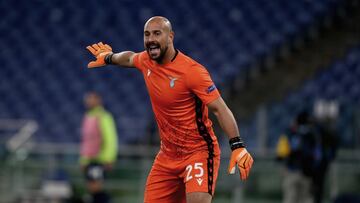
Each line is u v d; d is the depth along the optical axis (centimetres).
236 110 5753
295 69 6050
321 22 6412
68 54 6606
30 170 5056
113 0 7000
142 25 6775
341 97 5759
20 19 6950
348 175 4691
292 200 4369
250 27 6531
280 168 4722
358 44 6166
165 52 2078
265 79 6003
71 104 6194
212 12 6731
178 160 2189
